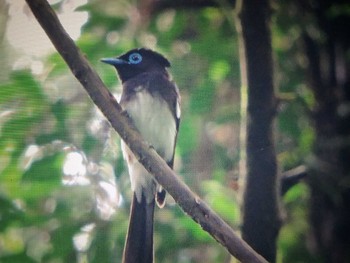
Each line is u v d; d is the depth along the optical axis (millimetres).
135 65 6543
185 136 6500
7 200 6242
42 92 6332
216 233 5531
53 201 6301
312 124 6555
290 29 6867
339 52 6766
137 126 6395
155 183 6230
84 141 6363
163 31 6902
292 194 6531
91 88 5312
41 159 6301
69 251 6242
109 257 6254
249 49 6172
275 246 6027
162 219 6363
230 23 6867
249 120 6145
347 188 6457
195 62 6723
